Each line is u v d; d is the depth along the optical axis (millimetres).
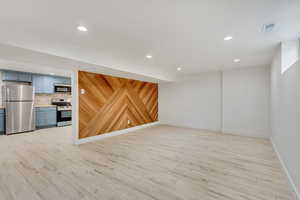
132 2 1446
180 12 1626
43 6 1503
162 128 5816
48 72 5125
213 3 1463
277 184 1956
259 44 2588
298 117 1669
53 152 3131
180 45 2652
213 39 2385
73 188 1864
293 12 1615
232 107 4801
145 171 2322
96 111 4188
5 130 4672
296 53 2391
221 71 5055
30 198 1673
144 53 3123
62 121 6062
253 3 1462
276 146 3037
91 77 4070
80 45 2623
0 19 1752
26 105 4977
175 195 1733
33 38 2275
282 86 2441
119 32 2129
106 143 3826
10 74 4762
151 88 6406
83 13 1646
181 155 2998
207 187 1894
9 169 2352
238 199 1658
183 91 6059
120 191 1809
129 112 5273
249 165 2531
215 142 3908
